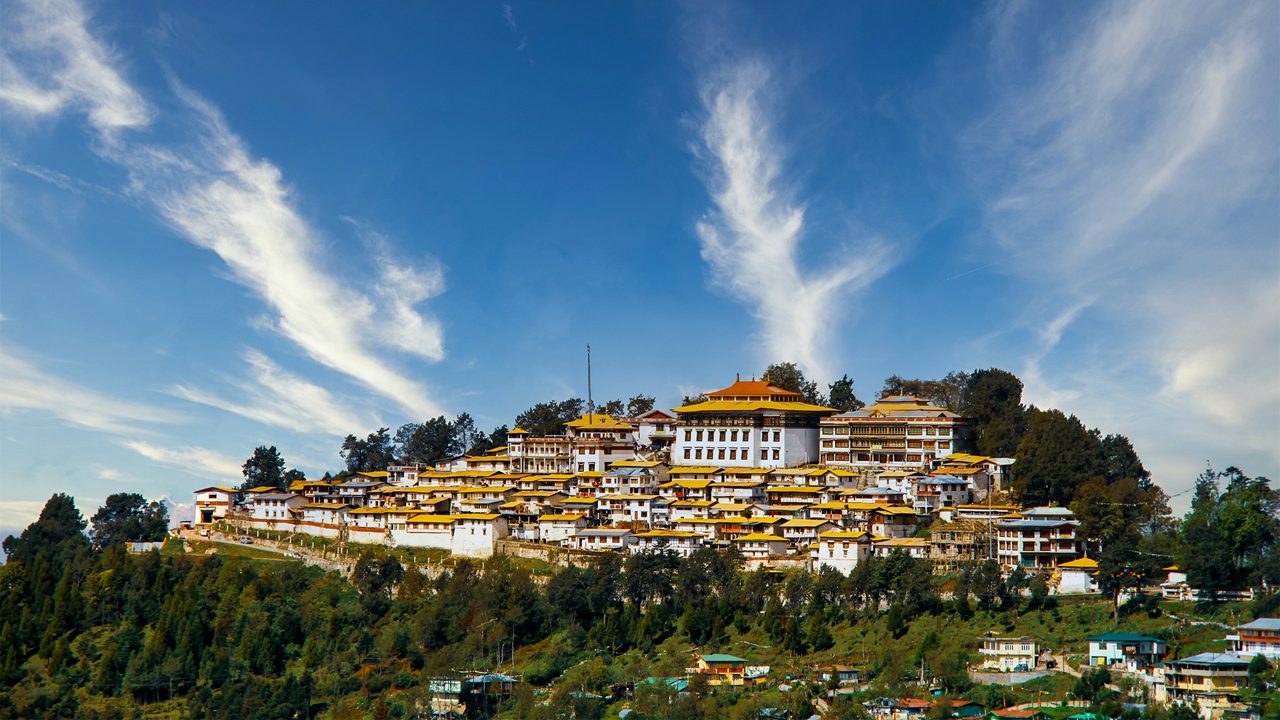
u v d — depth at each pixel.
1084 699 190.38
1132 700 186.25
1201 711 178.75
